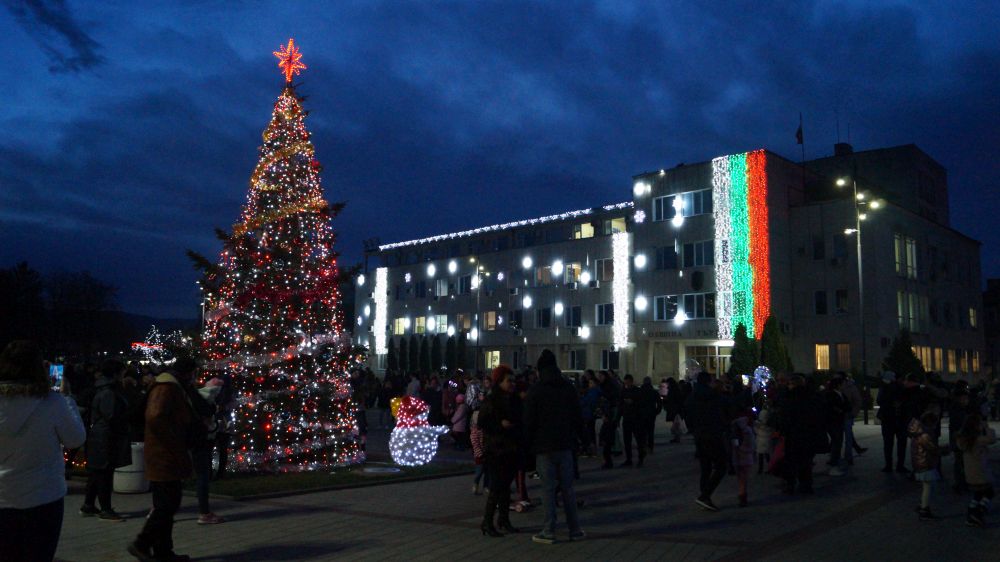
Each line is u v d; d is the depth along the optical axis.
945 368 50.19
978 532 9.51
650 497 12.47
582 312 52.78
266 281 15.51
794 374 13.02
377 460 17.62
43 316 64.94
